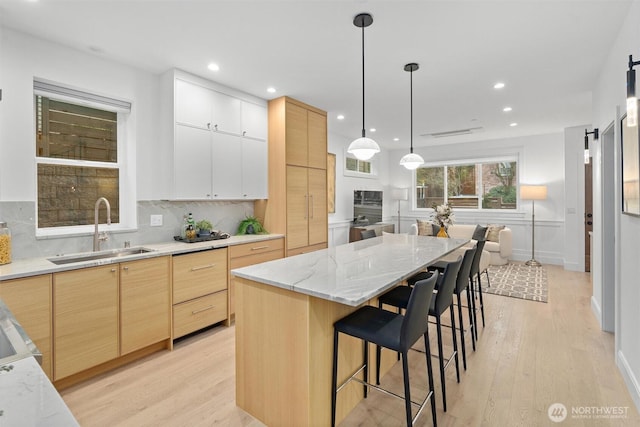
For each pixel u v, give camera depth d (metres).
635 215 2.06
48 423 0.59
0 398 0.68
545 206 6.48
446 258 4.92
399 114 4.91
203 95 3.47
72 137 2.95
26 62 2.56
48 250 2.67
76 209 2.97
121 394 2.21
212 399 2.16
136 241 3.20
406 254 2.62
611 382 2.32
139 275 2.63
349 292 1.60
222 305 3.29
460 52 2.90
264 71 3.30
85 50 2.84
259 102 4.09
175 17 2.35
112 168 3.20
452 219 5.40
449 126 5.73
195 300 3.05
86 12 2.28
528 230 6.67
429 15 2.33
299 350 1.76
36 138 2.74
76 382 2.34
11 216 2.48
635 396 2.07
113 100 3.09
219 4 2.20
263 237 3.78
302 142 4.29
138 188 3.23
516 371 2.48
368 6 2.23
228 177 3.72
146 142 3.28
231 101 3.75
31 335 2.09
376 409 2.07
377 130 6.08
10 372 0.80
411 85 3.47
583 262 5.71
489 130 6.05
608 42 2.71
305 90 3.85
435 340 3.04
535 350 2.81
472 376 2.41
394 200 8.36
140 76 3.23
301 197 4.27
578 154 5.73
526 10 2.27
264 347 1.91
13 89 2.49
